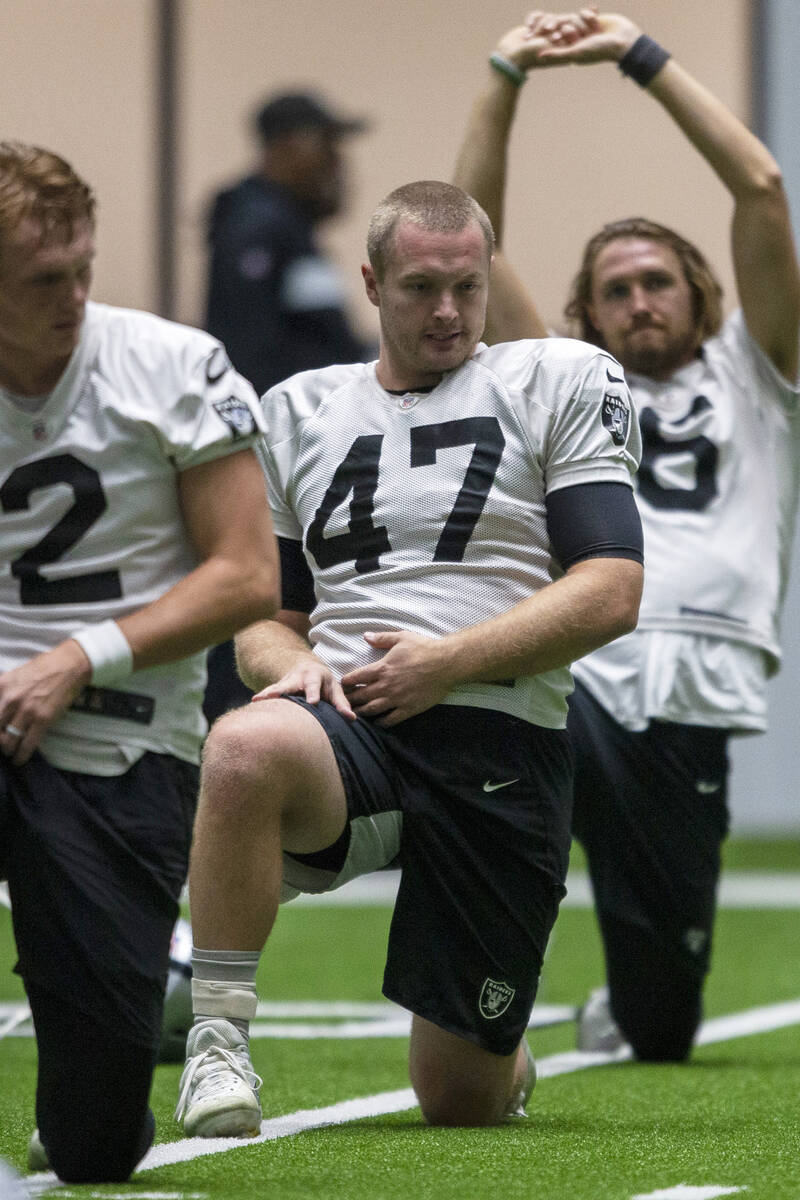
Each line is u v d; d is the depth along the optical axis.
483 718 12.05
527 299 15.07
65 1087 10.15
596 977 23.58
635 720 16.16
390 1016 19.92
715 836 16.44
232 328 30.17
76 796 10.26
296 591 13.23
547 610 11.85
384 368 12.84
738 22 49.31
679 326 16.89
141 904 10.30
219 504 10.49
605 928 16.42
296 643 12.72
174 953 16.02
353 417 12.74
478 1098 12.37
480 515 12.29
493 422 12.40
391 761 11.93
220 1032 11.59
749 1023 19.47
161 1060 16.02
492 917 12.05
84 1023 10.09
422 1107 12.62
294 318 30.27
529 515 12.35
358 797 11.66
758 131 49.16
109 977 10.07
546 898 12.27
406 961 12.02
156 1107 13.51
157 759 10.54
